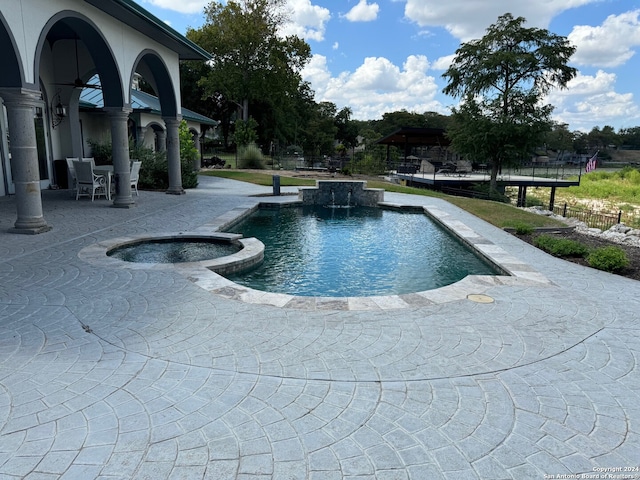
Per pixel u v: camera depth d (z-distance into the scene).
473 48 24.23
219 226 9.00
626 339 4.02
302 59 40.50
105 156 16.03
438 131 28.08
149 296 4.78
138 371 3.19
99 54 9.67
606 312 4.74
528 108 23.48
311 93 52.88
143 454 2.32
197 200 13.01
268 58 38.03
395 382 3.15
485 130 23.31
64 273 5.52
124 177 10.81
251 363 3.36
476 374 3.30
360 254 8.20
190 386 3.02
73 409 2.71
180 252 7.34
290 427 2.60
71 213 9.96
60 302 4.53
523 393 3.05
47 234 7.75
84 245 7.01
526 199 23.97
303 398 2.91
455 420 2.71
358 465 2.30
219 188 16.70
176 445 2.41
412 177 25.31
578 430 2.65
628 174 39.16
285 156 35.53
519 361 3.53
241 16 36.88
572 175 26.91
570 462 2.37
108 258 6.27
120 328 3.93
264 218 11.78
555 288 5.59
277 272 6.94
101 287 5.03
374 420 2.69
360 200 14.91
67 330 3.86
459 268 7.36
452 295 5.18
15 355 3.38
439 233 10.28
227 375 3.18
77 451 2.33
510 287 5.59
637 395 3.07
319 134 52.25
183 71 44.06
